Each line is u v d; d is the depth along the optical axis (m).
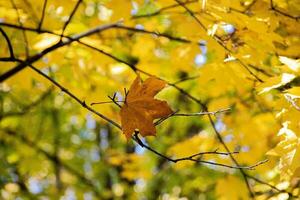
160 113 1.76
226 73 2.23
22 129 4.98
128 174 4.21
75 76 2.93
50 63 2.87
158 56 3.09
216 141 2.97
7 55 2.80
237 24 2.06
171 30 3.00
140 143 1.80
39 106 4.82
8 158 4.70
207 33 2.06
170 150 2.88
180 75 3.71
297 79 2.47
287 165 1.75
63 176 5.90
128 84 2.95
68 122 5.54
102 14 3.07
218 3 1.95
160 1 2.47
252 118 2.95
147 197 5.60
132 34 3.00
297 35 2.33
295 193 2.42
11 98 4.44
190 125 4.75
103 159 5.89
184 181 5.01
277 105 1.92
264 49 2.13
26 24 2.79
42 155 5.71
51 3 2.60
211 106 2.86
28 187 5.54
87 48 2.83
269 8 2.14
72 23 2.88
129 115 1.76
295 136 1.79
